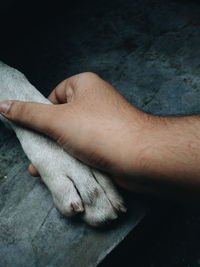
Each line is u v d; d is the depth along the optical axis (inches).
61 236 12.2
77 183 11.3
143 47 18.1
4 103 12.3
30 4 21.3
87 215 11.4
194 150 10.0
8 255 12.3
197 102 15.6
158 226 14.2
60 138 11.2
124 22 19.6
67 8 21.1
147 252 14.0
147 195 12.2
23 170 14.2
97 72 17.3
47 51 18.8
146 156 10.2
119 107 11.3
